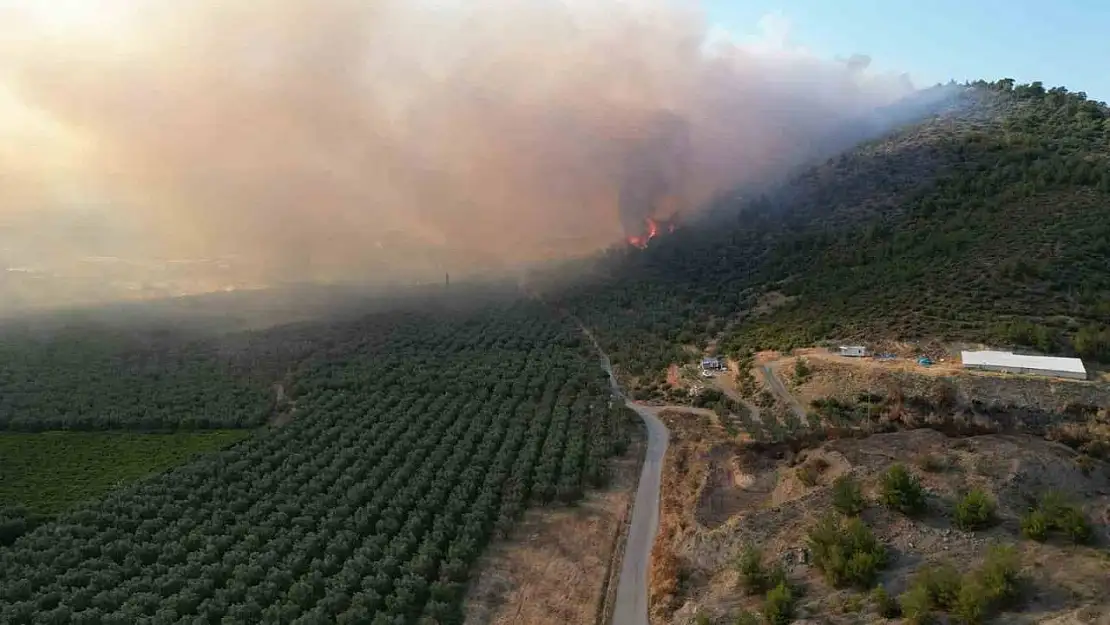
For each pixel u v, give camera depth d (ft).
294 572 228.43
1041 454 216.95
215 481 286.25
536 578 240.94
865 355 335.26
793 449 266.98
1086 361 291.99
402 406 376.48
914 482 209.26
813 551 198.70
